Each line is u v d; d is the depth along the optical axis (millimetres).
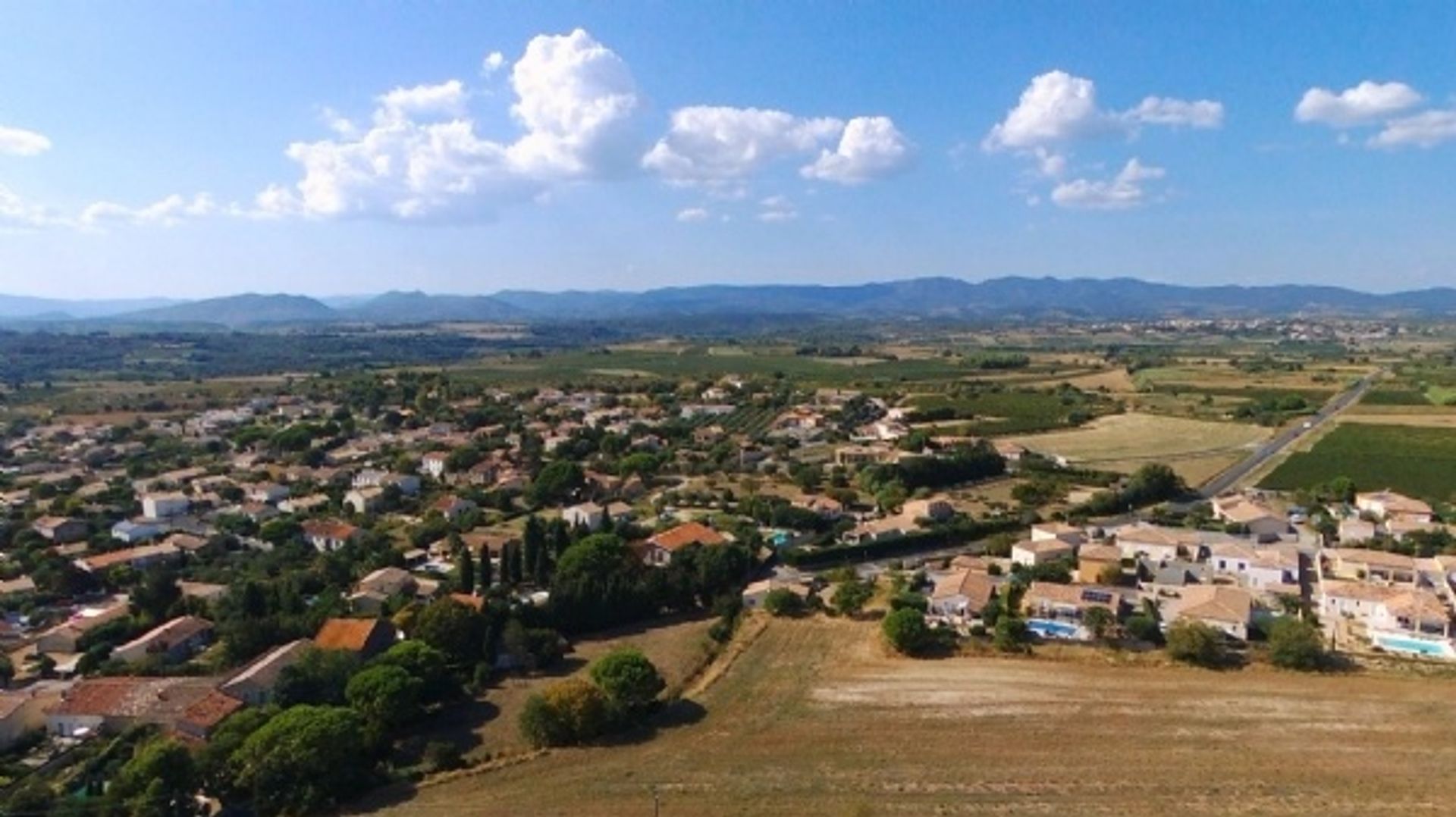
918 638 110312
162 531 169875
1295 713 92688
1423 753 84375
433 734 95625
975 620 120062
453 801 81062
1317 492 189500
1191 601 119188
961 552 160500
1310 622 116625
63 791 82000
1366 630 115625
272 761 80250
